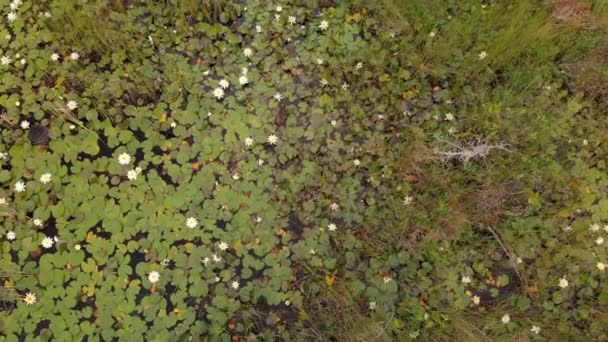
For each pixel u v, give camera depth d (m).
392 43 3.87
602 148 3.66
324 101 3.68
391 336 3.12
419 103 3.72
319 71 3.77
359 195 3.47
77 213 3.26
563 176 3.56
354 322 3.13
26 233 3.18
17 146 3.37
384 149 3.56
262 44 3.79
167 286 3.20
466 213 3.42
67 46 3.68
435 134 3.56
